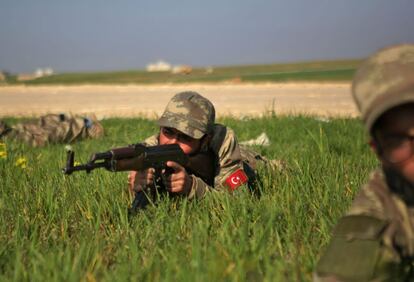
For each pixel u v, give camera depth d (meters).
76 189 5.09
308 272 3.00
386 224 2.19
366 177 5.00
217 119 12.99
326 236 3.55
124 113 19.34
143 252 3.56
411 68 1.83
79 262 3.17
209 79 59.66
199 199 4.51
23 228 4.14
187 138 4.55
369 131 1.87
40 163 6.90
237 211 4.09
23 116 17.91
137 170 4.25
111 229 4.14
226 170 4.76
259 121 12.50
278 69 102.81
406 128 1.85
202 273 2.87
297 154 7.08
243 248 3.27
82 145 10.23
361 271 2.19
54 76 105.75
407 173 1.91
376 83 1.84
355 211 2.24
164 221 4.00
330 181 4.74
